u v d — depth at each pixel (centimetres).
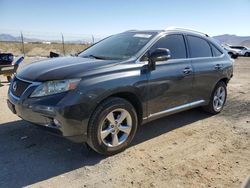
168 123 579
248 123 599
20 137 477
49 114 372
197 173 384
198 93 570
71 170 382
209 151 455
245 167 405
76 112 372
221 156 438
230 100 805
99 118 395
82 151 435
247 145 484
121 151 439
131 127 440
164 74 475
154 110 476
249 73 1569
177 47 525
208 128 561
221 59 631
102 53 498
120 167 394
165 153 442
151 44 476
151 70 456
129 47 481
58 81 377
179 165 405
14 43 3959
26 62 1708
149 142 481
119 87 407
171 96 500
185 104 543
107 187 347
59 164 396
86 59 461
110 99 407
